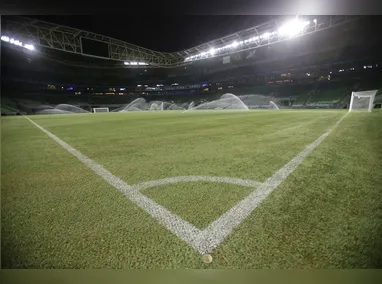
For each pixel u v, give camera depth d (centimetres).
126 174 178
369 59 2252
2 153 260
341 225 102
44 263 86
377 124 477
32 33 1855
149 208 121
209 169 186
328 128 424
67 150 274
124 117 1060
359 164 193
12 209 123
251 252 88
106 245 93
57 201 132
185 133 403
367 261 83
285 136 342
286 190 141
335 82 2456
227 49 2361
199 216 112
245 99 2917
